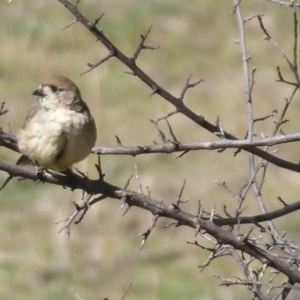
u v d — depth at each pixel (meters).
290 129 21.47
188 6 28.05
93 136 10.41
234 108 22.52
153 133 21.58
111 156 20.66
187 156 20.86
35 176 8.91
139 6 27.83
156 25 26.89
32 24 26.83
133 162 20.58
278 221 18.17
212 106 22.69
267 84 23.64
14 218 18.81
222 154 20.86
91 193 8.61
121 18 27.16
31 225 18.45
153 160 20.72
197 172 20.22
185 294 16.36
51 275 17.14
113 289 16.64
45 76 24.31
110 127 21.88
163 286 16.66
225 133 9.41
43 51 25.53
